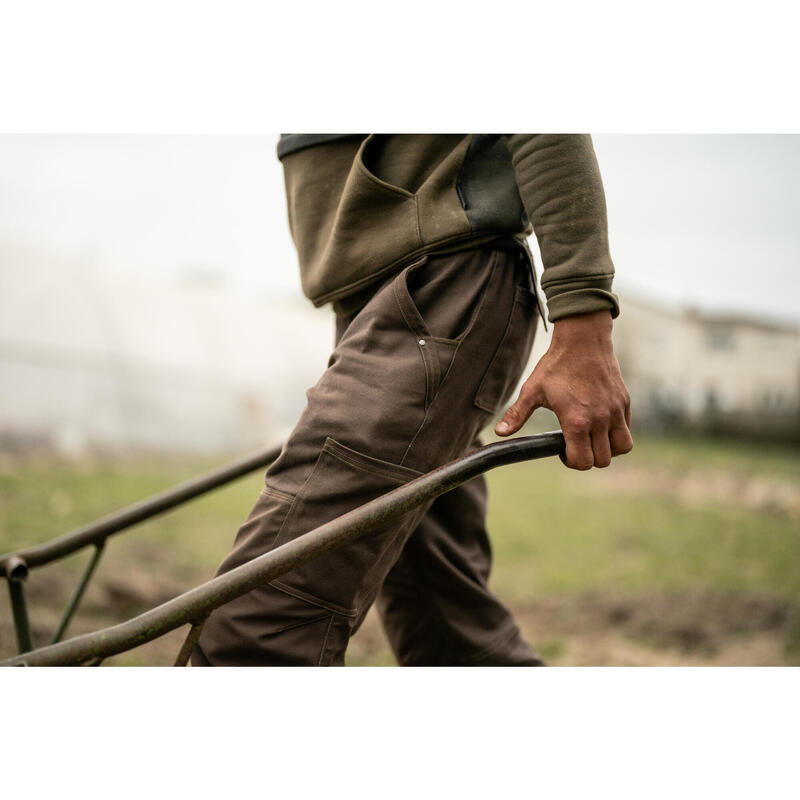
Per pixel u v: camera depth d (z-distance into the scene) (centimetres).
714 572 330
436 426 94
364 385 93
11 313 602
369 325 95
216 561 309
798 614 274
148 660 203
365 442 91
